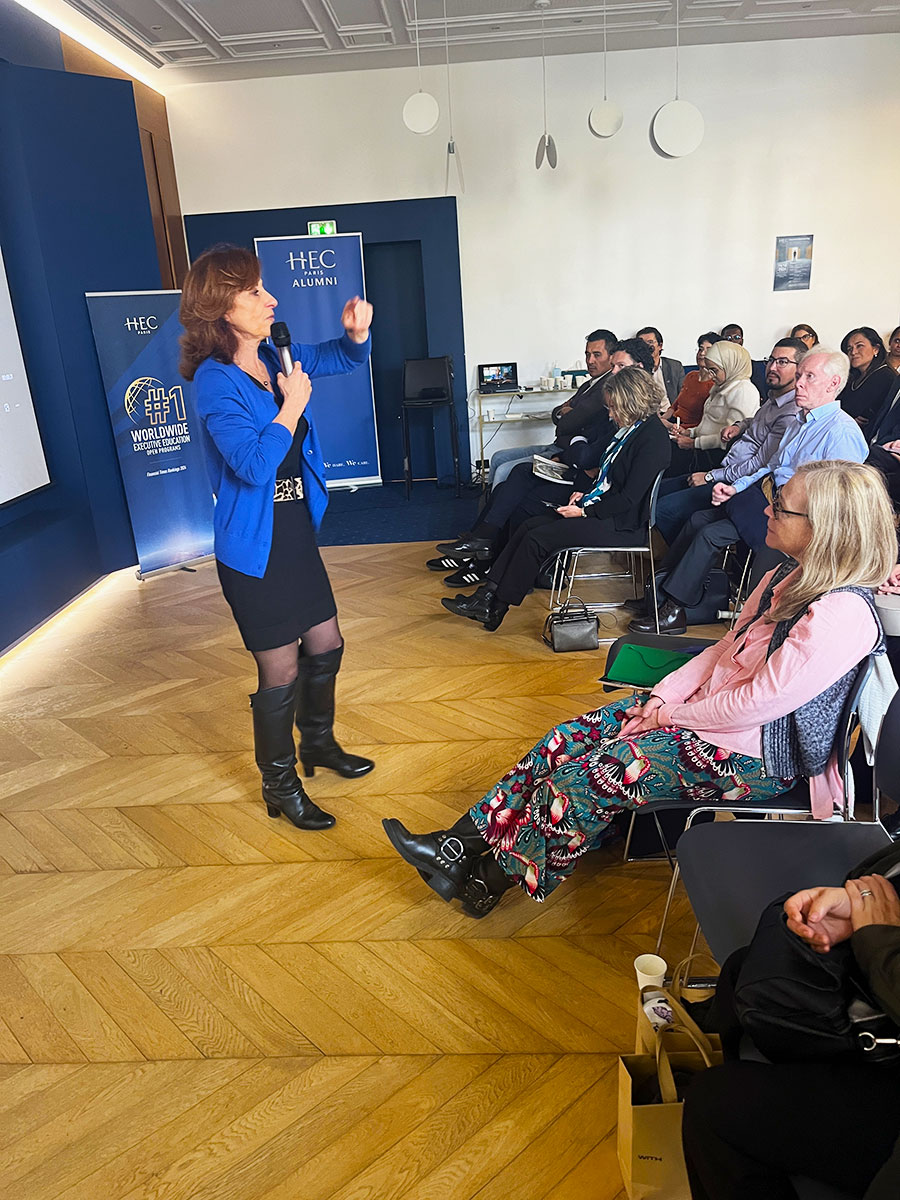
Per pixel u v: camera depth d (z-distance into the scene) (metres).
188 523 6.45
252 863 2.87
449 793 3.19
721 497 4.46
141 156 6.10
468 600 4.81
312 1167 1.80
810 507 2.04
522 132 8.37
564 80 8.23
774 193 8.48
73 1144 1.88
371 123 8.34
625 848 2.80
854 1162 1.25
